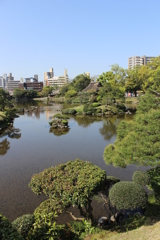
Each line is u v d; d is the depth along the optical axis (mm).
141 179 9445
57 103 81625
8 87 180500
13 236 5520
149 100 9625
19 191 12844
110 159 9438
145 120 8922
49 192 7801
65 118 35031
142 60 166375
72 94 84500
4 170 16375
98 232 8133
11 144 24438
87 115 46438
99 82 74500
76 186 7617
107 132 29266
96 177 8039
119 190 7602
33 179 8453
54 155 19875
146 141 8453
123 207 7215
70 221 9711
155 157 8086
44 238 6852
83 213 8898
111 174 15062
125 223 8656
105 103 49344
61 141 25125
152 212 8805
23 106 71688
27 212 10672
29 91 113438
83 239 7637
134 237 6820
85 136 27328
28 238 6777
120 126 10320
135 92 73812
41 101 97000
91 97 62625
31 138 27109
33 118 44781
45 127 34375
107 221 9164
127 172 15375
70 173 8406
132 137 8891
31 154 20406
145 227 7395
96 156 19203
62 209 7754
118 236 7305
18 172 15898
